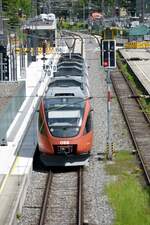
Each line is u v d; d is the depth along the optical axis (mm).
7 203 52875
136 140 82625
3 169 65000
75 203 56438
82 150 69188
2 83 121062
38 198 58250
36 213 53656
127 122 93688
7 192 56344
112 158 72250
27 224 50594
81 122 70500
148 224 49938
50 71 147875
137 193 58594
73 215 53062
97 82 149375
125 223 50156
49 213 53688
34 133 85875
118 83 149625
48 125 70250
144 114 102250
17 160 69000
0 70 132250
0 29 152375
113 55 74000
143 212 53094
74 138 69000
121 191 59156
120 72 175625
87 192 59500
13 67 136875
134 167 68500
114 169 67875
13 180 60406
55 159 69625
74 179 65312
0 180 60531
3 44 147875
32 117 96250
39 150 72125
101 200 56688
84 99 73938
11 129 87750
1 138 77062
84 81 106312
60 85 94312
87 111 71938
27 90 128750
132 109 108688
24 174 62562
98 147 78312
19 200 53938
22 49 160125
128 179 63594
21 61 159250
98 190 59938
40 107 73500
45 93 81750
